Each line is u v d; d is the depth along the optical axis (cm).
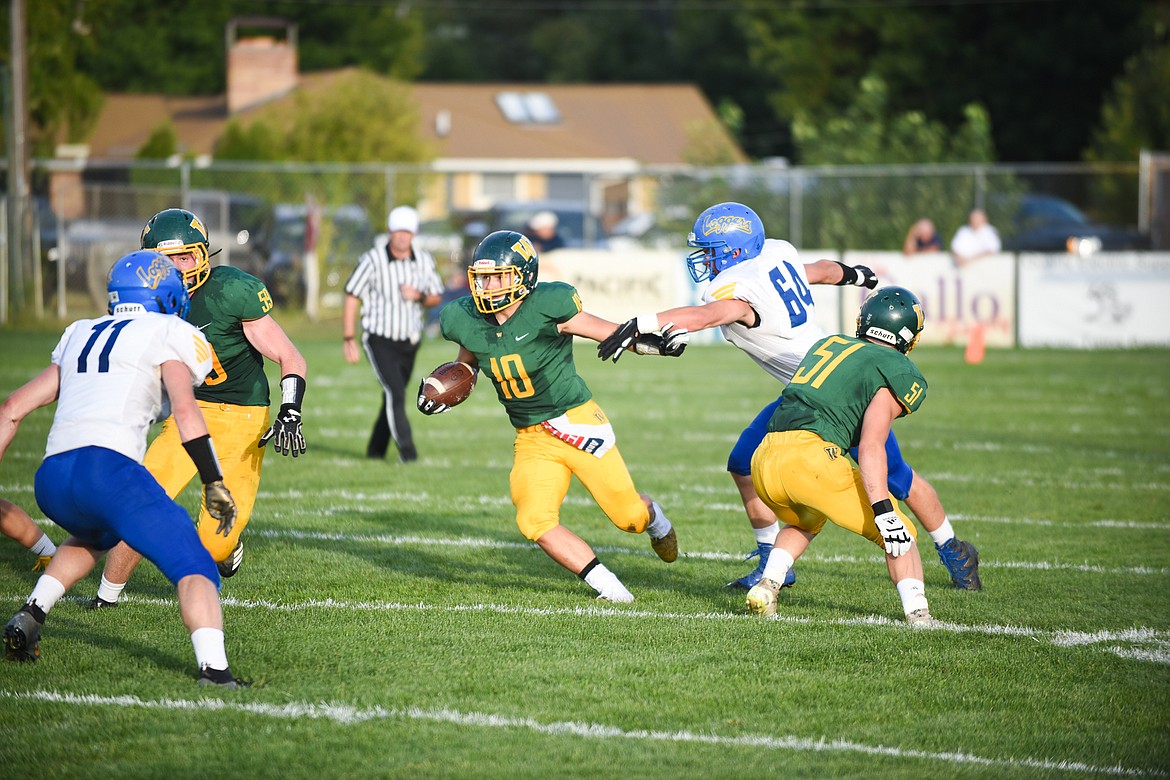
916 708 1616
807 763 1426
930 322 7319
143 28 15062
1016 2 11969
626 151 15100
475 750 1451
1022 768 1422
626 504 2097
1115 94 11856
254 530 2672
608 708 1595
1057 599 2183
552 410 2053
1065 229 8194
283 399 1977
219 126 13550
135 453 1673
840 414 1966
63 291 7388
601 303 7288
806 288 2208
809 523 2055
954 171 7700
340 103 9938
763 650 1845
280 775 1377
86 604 2044
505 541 2625
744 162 9606
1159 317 7231
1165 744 1505
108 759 1414
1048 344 7262
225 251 7706
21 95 7325
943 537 2234
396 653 1805
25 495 2936
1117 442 4125
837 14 12550
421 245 7975
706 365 6656
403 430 3634
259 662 1755
